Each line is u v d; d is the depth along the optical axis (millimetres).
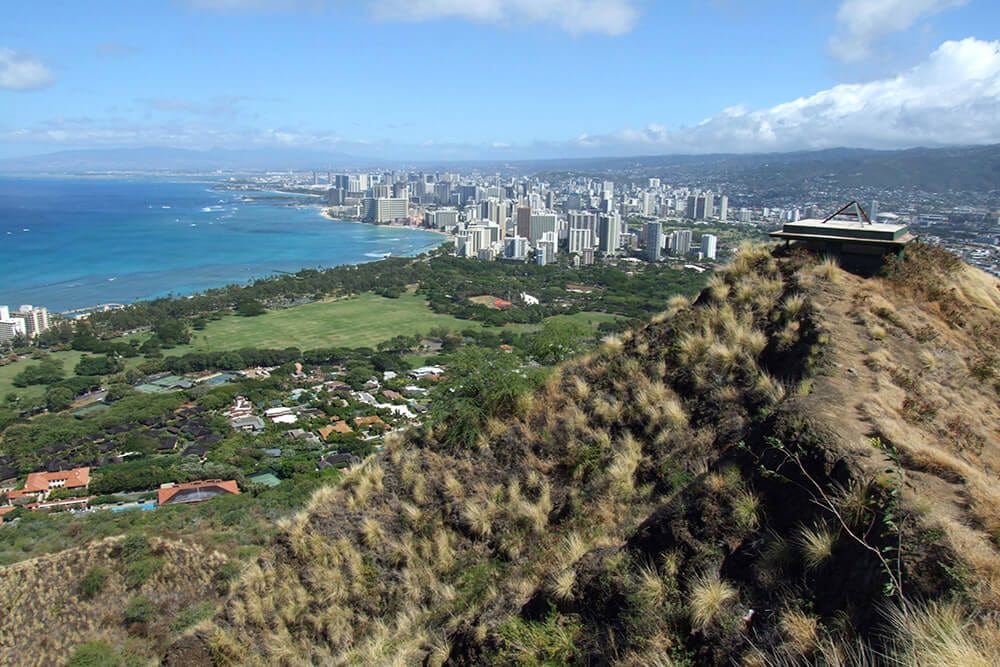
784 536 5469
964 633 4004
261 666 9508
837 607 4762
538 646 6031
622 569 6109
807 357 8016
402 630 8461
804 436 5934
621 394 9969
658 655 5199
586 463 9102
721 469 6348
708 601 5262
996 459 6504
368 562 10039
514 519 9094
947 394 7527
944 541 4574
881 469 5301
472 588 8445
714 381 8898
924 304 9859
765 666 4652
